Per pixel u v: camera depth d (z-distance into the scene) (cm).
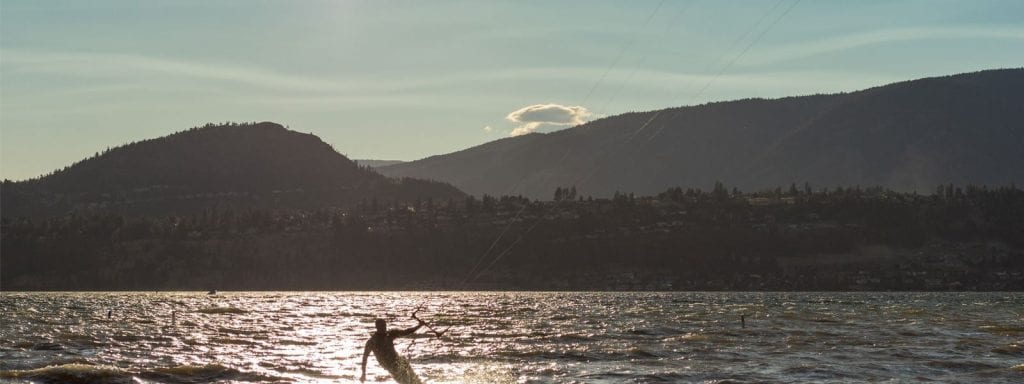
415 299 19162
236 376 3625
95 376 3478
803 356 4494
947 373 3794
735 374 3750
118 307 12700
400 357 3017
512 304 14788
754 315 9650
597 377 3669
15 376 3431
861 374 3753
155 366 3988
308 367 3972
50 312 10544
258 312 10806
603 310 11581
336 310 11700
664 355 4544
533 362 4206
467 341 5388
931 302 17000
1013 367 3928
